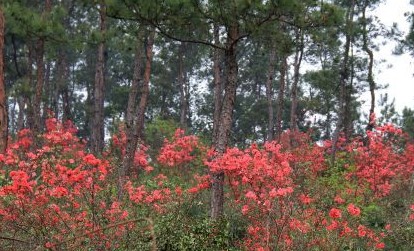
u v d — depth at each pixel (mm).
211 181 9852
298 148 16078
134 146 14891
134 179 12828
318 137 33469
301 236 8141
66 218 7043
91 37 13820
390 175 14078
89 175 7320
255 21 9039
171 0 8445
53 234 6570
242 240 9336
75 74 41188
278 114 20688
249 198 8930
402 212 12156
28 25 12469
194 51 33656
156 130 22266
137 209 8219
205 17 8969
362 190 12977
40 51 14945
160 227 8102
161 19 9062
